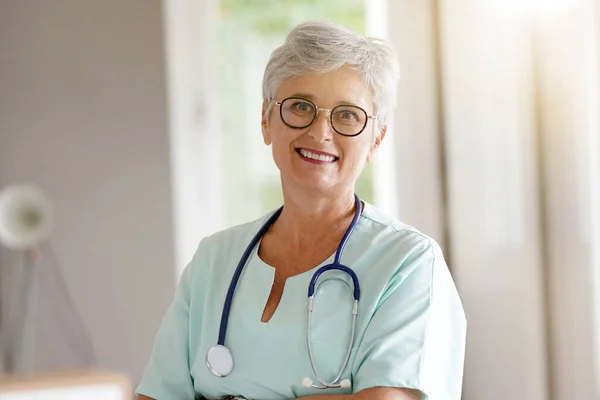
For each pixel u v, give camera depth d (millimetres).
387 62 1689
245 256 1792
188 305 1855
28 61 4441
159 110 4488
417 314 1611
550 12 2926
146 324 4441
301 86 1650
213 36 4465
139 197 4465
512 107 3055
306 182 1664
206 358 1705
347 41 1645
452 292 1697
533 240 3010
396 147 3602
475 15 3215
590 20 2744
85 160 4453
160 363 1821
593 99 2754
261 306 1708
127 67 4480
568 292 2910
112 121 4465
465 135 3291
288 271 1743
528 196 3018
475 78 3229
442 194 3539
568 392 2928
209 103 4480
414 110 3570
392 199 3754
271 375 1644
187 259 4469
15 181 4422
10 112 4430
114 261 4441
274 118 1701
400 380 1552
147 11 4488
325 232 1742
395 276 1646
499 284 3141
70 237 4434
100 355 4410
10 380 3215
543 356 3000
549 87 2969
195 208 4480
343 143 1654
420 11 3559
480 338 3227
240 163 4438
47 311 4398
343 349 1617
